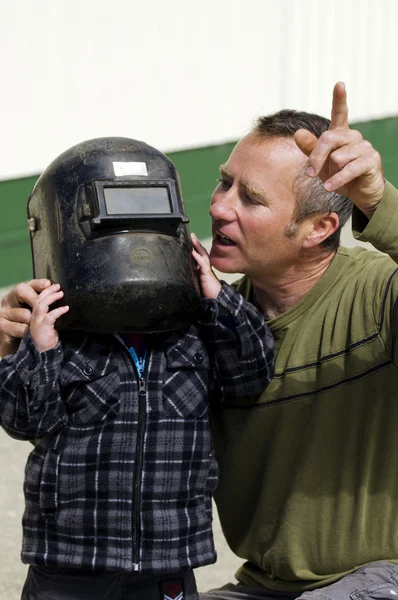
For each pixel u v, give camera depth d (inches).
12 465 178.2
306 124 98.3
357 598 92.7
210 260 100.7
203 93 285.1
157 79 271.4
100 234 89.4
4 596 139.9
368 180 83.8
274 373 100.3
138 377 91.7
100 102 258.2
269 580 105.6
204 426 94.0
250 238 97.5
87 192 90.3
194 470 92.0
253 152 97.3
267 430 101.7
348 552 98.8
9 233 248.4
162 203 90.6
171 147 279.9
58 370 88.9
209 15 281.3
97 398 90.6
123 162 92.2
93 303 88.2
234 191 98.3
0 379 88.5
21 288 90.7
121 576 91.8
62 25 245.3
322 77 323.3
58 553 90.2
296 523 100.3
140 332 89.8
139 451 90.0
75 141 254.7
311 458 98.9
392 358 94.7
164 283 88.6
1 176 242.5
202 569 148.8
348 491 98.2
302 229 97.1
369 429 96.5
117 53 259.4
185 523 91.0
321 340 98.8
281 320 100.0
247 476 104.4
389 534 97.7
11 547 152.5
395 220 85.9
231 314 94.2
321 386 98.3
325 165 84.3
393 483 96.7
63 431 91.4
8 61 236.4
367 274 98.5
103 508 89.4
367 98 342.6
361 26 332.8
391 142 356.5
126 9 259.1
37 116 245.4
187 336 94.9
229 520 107.5
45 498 90.4
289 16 305.1
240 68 294.4
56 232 91.7
